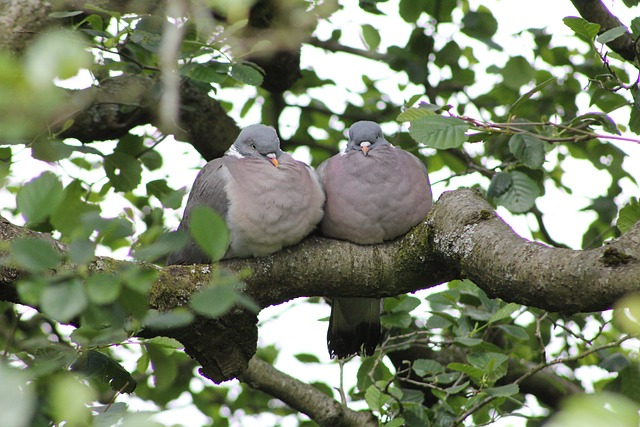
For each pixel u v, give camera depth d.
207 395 12.16
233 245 7.69
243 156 8.57
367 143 8.64
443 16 12.51
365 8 10.98
